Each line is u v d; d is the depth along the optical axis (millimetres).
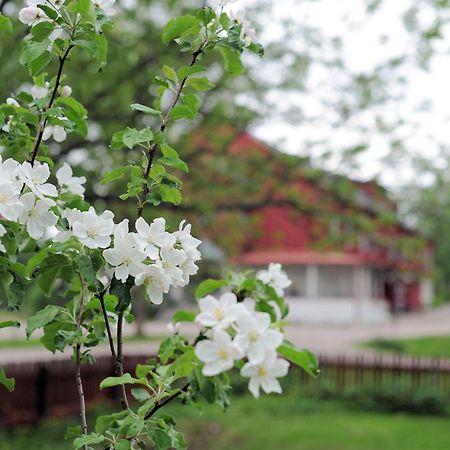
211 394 1828
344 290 32219
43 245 2248
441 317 37531
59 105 2287
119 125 8078
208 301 1696
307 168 9141
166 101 4660
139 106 2055
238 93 9164
